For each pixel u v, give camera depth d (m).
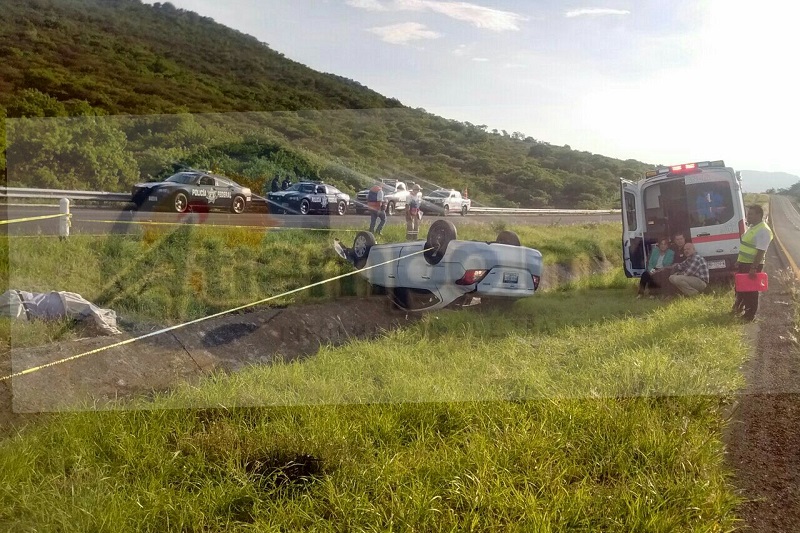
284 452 3.38
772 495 3.17
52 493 3.01
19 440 3.24
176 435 3.43
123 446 3.29
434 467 3.33
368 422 3.50
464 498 3.17
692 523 3.08
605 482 3.38
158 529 3.01
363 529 3.00
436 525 3.02
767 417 3.63
